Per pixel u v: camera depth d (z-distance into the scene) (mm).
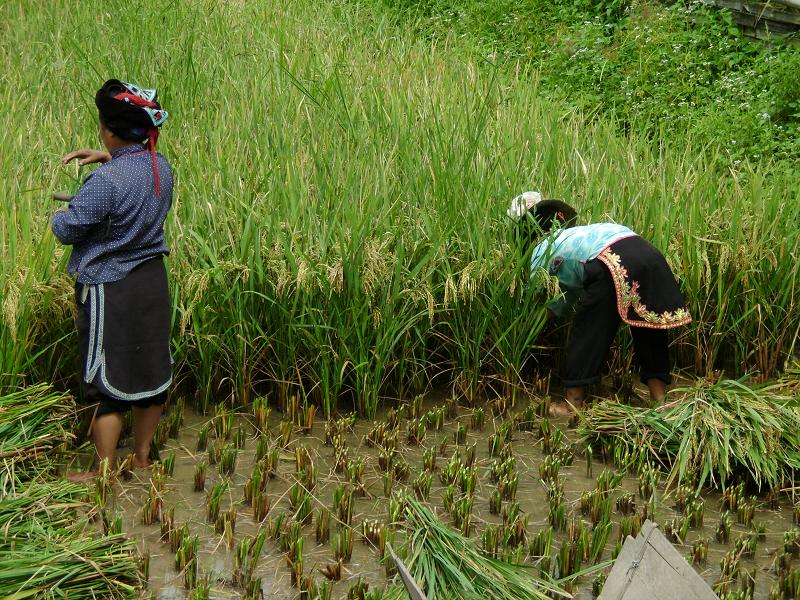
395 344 5180
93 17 9148
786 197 6062
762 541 4184
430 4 11609
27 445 4148
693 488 4516
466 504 4141
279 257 5043
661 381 5098
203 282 4773
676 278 5535
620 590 3100
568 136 6840
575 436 5012
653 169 6395
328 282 4938
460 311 5191
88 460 4531
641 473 4574
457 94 7605
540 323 5219
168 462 4480
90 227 4043
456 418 5215
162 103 7047
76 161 5957
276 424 5012
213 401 5145
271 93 7301
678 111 8461
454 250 5371
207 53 8297
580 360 5035
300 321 5008
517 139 6531
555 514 4211
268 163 5949
